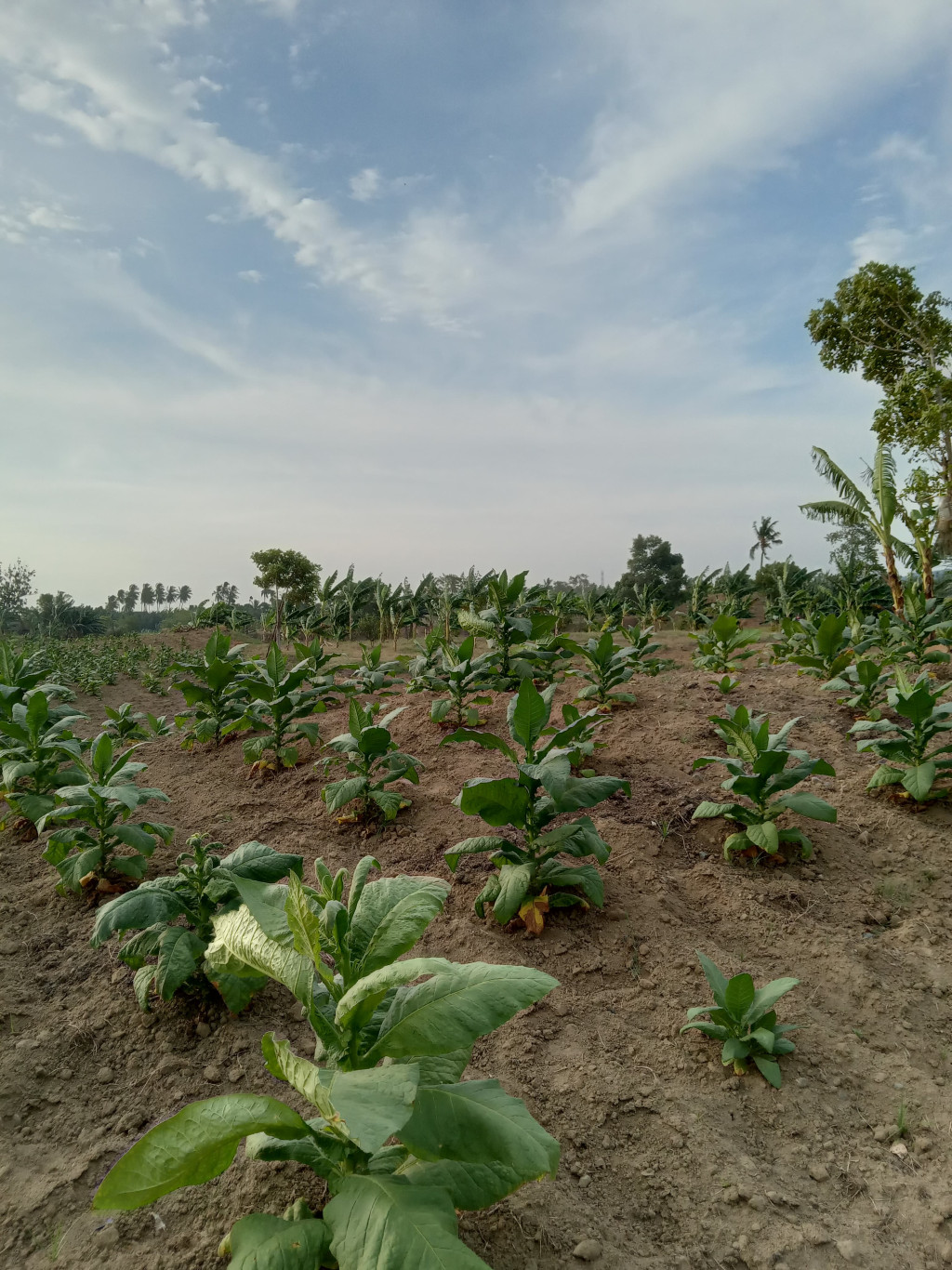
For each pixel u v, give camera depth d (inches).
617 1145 100.2
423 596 1140.5
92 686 636.1
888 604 818.8
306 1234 69.8
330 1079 68.7
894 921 161.3
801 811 170.9
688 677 366.3
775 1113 107.4
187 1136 64.7
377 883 90.3
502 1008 71.8
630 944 149.0
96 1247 83.7
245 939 85.7
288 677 281.0
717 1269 82.7
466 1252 58.7
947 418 624.1
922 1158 99.5
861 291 713.6
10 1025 127.3
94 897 174.1
